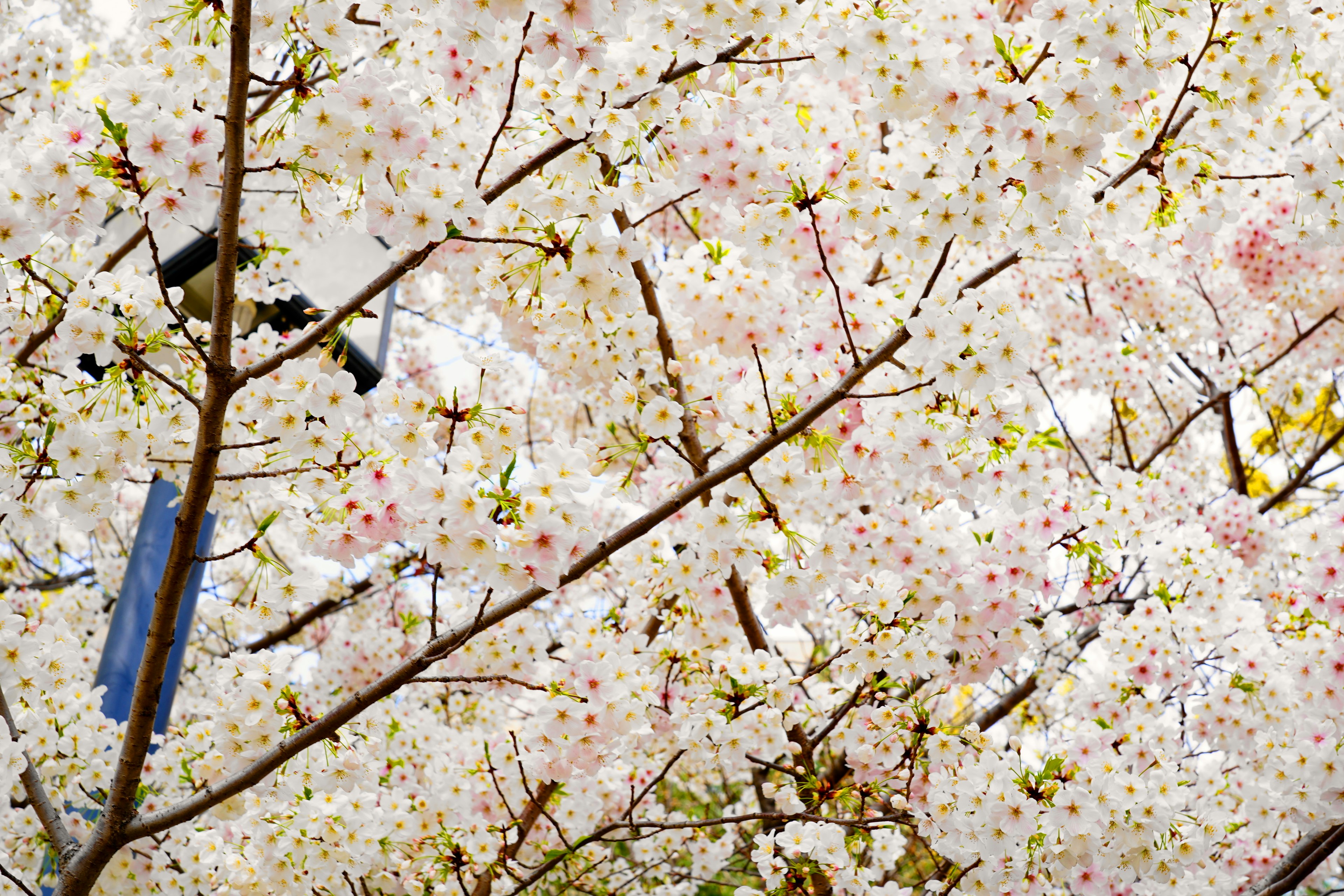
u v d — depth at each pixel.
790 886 3.09
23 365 3.34
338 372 2.31
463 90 2.77
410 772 3.82
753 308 3.57
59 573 7.40
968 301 2.39
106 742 3.10
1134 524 3.32
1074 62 2.32
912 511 3.21
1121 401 7.21
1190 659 3.66
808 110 3.38
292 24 2.18
